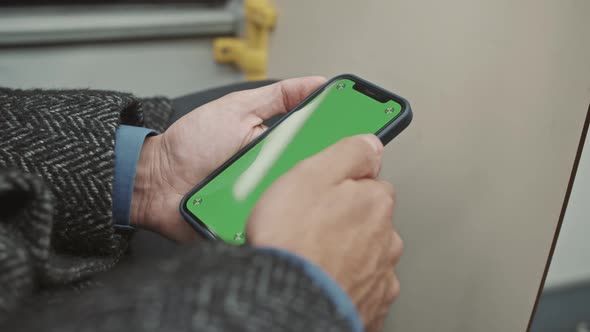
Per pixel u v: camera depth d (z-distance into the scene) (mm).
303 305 210
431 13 611
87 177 403
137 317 191
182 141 477
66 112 422
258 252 226
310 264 233
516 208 500
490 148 528
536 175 477
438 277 606
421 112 626
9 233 282
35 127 408
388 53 697
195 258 221
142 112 497
